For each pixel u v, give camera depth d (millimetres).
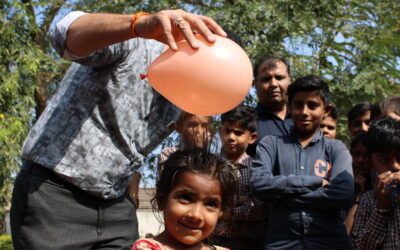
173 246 2188
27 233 2512
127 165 2627
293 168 3498
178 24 2053
